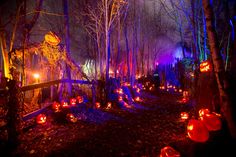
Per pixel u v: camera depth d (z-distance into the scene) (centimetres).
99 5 1041
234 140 359
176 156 362
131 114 809
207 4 351
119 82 1158
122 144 485
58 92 892
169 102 1091
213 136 410
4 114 494
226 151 346
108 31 991
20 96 500
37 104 822
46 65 846
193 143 404
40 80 874
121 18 1209
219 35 694
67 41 889
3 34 599
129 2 1245
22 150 446
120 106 945
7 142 460
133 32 1296
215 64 363
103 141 505
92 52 1215
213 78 506
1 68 959
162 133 555
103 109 883
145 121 695
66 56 833
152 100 1173
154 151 438
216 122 423
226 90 358
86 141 505
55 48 782
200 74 570
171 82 1636
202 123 420
